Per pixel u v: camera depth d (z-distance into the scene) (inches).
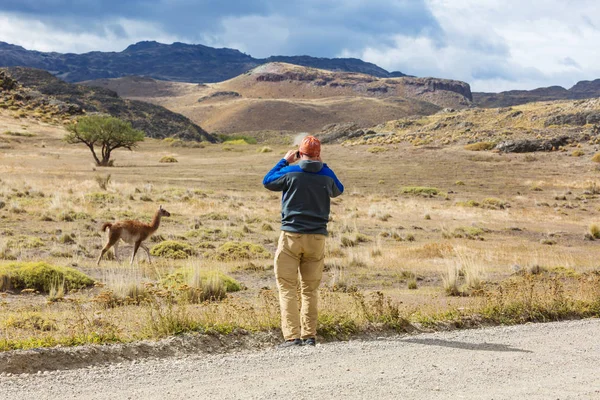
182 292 406.0
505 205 1683.1
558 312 357.4
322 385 183.6
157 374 199.6
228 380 190.9
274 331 281.7
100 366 217.6
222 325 274.2
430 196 1839.3
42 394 176.2
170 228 1003.9
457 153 2908.5
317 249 252.1
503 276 671.8
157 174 2161.7
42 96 5236.2
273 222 1165.1
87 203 1198.9
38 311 368.2
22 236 787.4
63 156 2827.3
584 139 3068.4
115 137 2507.4
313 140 252.7
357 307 323.3
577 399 175.3
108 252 705.0
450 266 657.0
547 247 1026.1
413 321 320.5
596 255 946.1
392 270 697.6
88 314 343.9
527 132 3368.6
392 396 173.5
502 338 272.2
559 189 2028.8
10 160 2460.6
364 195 1813.5
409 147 3211.1
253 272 642.2
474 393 179.0
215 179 2041.1
